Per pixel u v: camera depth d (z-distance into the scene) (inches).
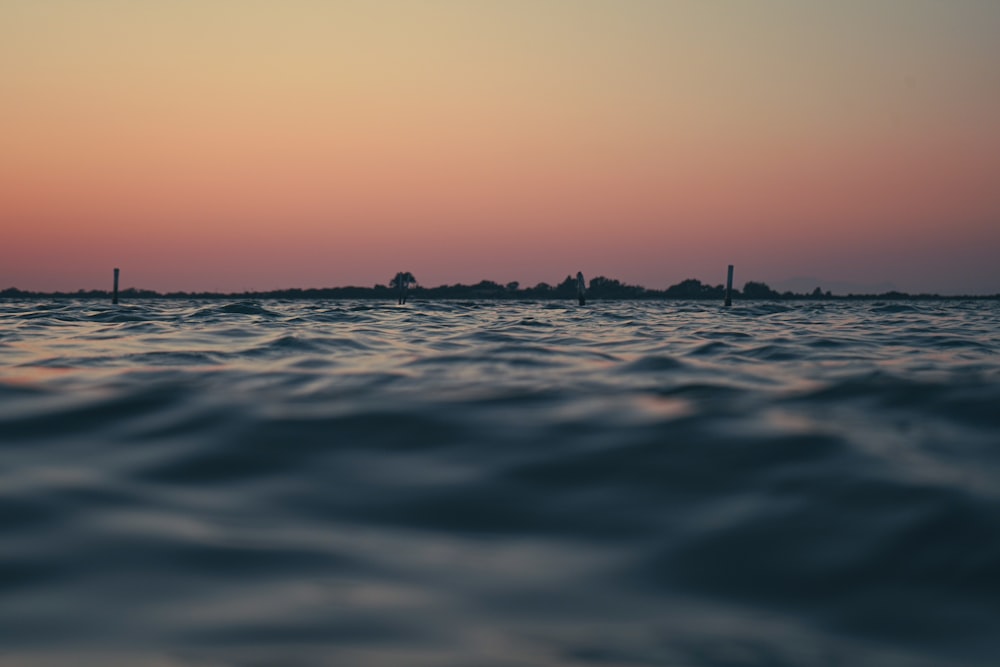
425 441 188.2
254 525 137.3
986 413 218.7
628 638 101.1
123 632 98.3
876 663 97.0
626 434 193.3
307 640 97.0
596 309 1441.9
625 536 134.8
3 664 90.0
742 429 196.1
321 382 297.0
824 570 121.9
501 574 119.3
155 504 146.6
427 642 97.7
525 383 297.4
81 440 187.5
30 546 124.9
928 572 120.6
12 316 787.4
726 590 116.0
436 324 745.6
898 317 1026.7
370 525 138.6
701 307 1653.5
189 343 489.1
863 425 206.5
